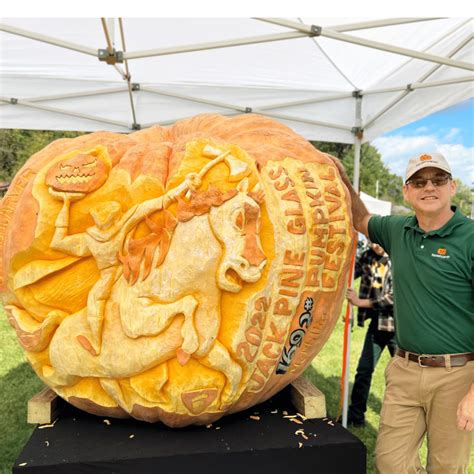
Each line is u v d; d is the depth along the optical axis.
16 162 20.86
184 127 2.30
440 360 1.91
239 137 2.10
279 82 3.71
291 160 2.01
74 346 1.84
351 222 2.11
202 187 1.82
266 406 2.20
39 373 1.96
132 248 1.83
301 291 1.91
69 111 3.83
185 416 1.83
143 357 1.76
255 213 1.79
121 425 1.98
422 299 1.95
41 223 1.85
